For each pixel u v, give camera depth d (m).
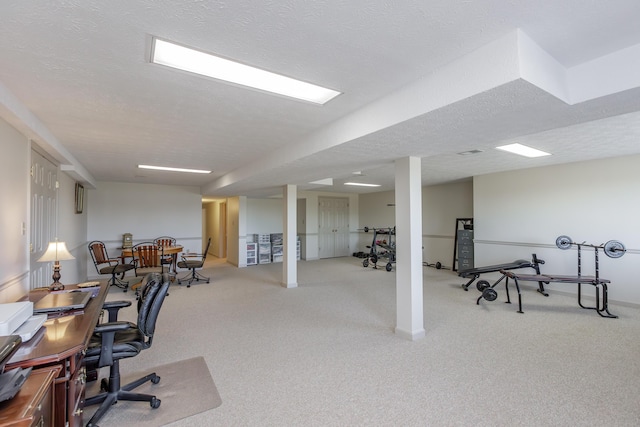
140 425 2.03
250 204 9.73
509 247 6.06
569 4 1.33
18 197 2.64
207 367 2.81
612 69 1.71
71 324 1.93
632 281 4.62
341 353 3.09
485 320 4.05
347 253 10.96
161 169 5.48
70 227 5.12
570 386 2.45
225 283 6.54
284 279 6.20
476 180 6.59
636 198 4.57
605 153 4.42
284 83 2.09
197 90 2.16
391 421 2.06
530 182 5.73
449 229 7.92
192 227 8.37
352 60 1.80
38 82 2.02
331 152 3.14
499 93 1.69
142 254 6.32
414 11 1.37
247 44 1.62
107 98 2.28
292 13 1.36
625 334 3.54
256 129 3.09
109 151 4.01
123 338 2.33
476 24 1.47
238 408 2.21
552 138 3.52
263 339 3.46
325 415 2.12
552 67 1.73
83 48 1.62
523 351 3.10
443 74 1.88
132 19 1.39
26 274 2.82
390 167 4.90
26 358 1.44
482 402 2.25
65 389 1.59
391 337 3.50
